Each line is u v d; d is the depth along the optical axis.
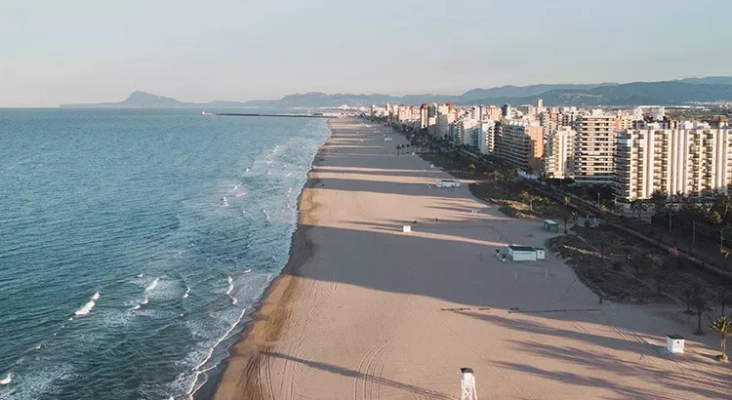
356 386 66.31
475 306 89.19
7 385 66.06
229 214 155.12
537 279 101.50
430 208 165.25
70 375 68.75
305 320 84.62
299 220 148.50
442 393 64.38
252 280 102.31
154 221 145.12
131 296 93.62
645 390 64.69
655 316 85.00
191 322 84.25
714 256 113.88
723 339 72.81
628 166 166.00
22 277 101.25
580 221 149.50
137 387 66.75
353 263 111.25
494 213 158.75
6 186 193.88
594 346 75.38
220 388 66.62
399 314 86.25
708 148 165.12
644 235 132.38
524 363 70.88
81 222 142.50
